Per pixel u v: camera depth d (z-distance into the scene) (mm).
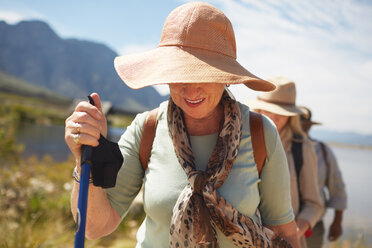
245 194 1230
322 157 2918
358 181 18109
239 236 1186
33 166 7598
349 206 10023
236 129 1246
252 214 1272
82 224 1077
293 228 1410
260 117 1346
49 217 4434
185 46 1188
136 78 1167
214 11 1212
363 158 54938
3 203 4500
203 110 1195
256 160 1299
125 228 4805
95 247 4203
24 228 3869
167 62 1154
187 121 1324
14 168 5773
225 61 1191
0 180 5113
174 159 1275
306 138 2455
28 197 4793
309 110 2984
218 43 1195
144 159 1361
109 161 1118
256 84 1335
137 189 1435
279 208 1370
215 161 1227
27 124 54781
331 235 3082
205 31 1183
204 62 1147
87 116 1086
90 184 1224
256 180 1290
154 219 1271
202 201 1191
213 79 1095
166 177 1260
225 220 1170
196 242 1159
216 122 1322
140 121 1387
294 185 2295
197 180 1190
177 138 1260
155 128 1356
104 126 1168
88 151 1093
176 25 1214
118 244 4332
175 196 1229
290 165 2332
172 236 1187
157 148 1321
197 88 1142
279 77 2604
